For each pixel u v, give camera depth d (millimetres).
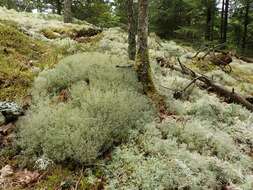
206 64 3889
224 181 1677
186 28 6824
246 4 7992
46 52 3271
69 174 1616
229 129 2232
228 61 3998
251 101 2938
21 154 1752
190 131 1949
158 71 3117
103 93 2062
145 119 2014
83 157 1641
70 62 2627
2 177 1584
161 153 1725
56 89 2297
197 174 1629
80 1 7074
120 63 2672
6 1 8359
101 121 1828
